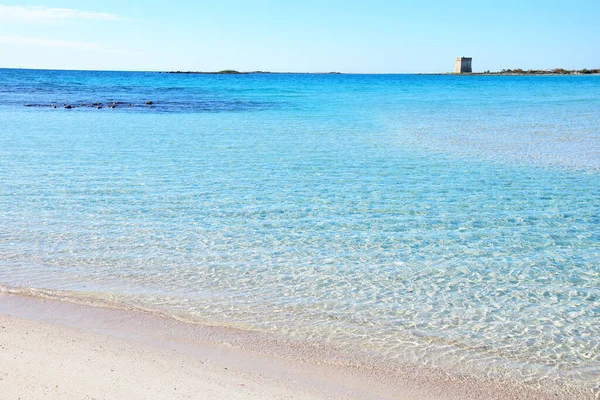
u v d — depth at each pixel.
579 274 8.91
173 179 15.92
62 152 20.66
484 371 5.93
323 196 14.00
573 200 13.75
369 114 38.66
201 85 96.12
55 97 55.44
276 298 7.82
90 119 33.53
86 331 6.58
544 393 5.54
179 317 7.12
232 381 5.50
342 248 10.03
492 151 21.56
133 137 25.36
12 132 26.77
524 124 31.50
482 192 14.54
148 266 9.00
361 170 17.55
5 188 14.47
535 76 172.25
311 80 138.12
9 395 4.99
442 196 14.08
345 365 5.97
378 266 9.15
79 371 5.54
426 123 32.31
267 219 11.86
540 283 8.53
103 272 8.70
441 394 5.45
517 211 12.70
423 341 6.61
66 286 8.09
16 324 6.71
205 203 13.18
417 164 18.70
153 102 49.94
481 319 7.26
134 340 6.39
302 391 5.38
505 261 9.46
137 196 13.80
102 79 123.12
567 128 29.27
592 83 104.19
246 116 36.69
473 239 10.64
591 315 7.41
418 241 10.48
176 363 5.84
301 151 21.50
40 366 5.61
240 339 6.53
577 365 6.11
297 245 10.17
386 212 12.52
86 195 13.83
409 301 7.80
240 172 17.08
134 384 5.33
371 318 7.23
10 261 9.10
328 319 7.17
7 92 63.34
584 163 18.88
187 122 32.38
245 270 8.88
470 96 62.44
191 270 8.85
